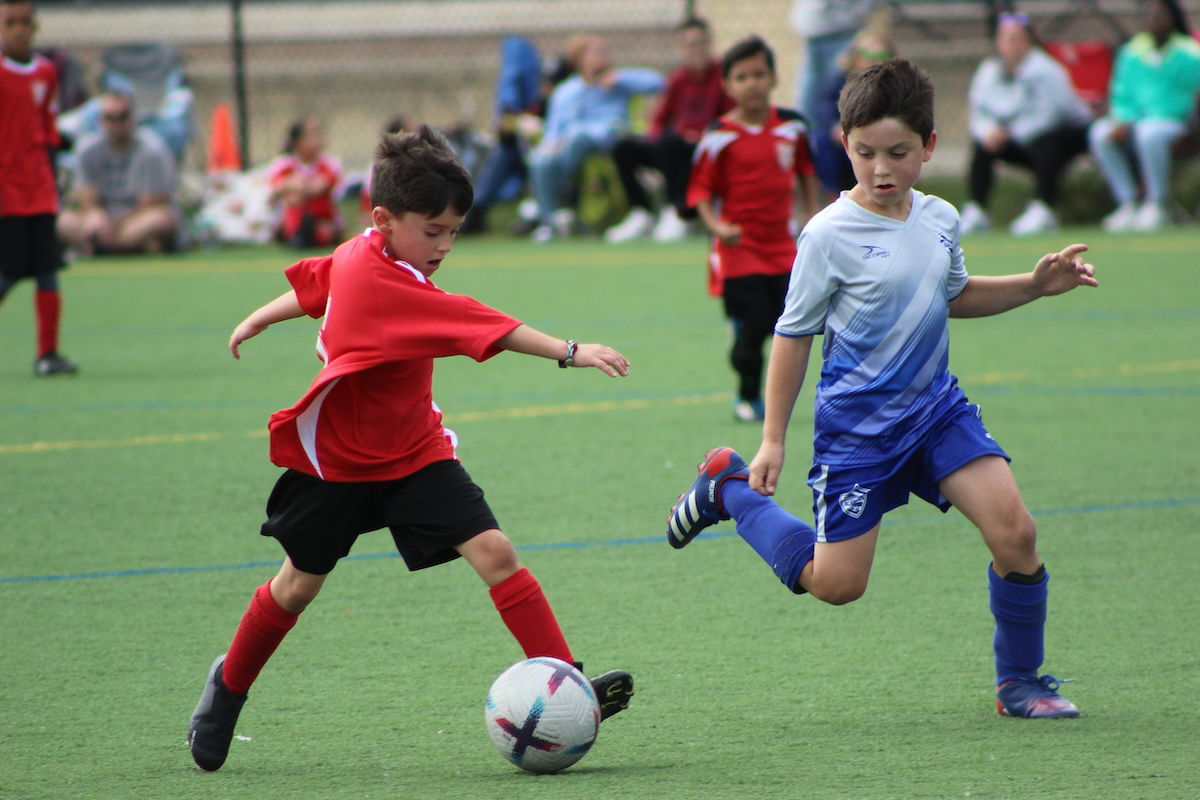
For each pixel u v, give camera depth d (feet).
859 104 45.34
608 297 164.66
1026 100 208.23
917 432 46.55
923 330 46.42
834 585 47.19
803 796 40.73
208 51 338.34
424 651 55.62
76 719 48.73
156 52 229.45
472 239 231.30
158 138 221.25
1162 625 56.85
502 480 83.46
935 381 47.14
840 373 47.14
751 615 59.47
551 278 181.16
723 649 55.26
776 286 98.27
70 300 172.14
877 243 46.39
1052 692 47.62
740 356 98.99
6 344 140.67
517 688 42.75
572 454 90.33
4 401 110.32
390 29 332.80
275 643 44.60
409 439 44.55
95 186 213.87
